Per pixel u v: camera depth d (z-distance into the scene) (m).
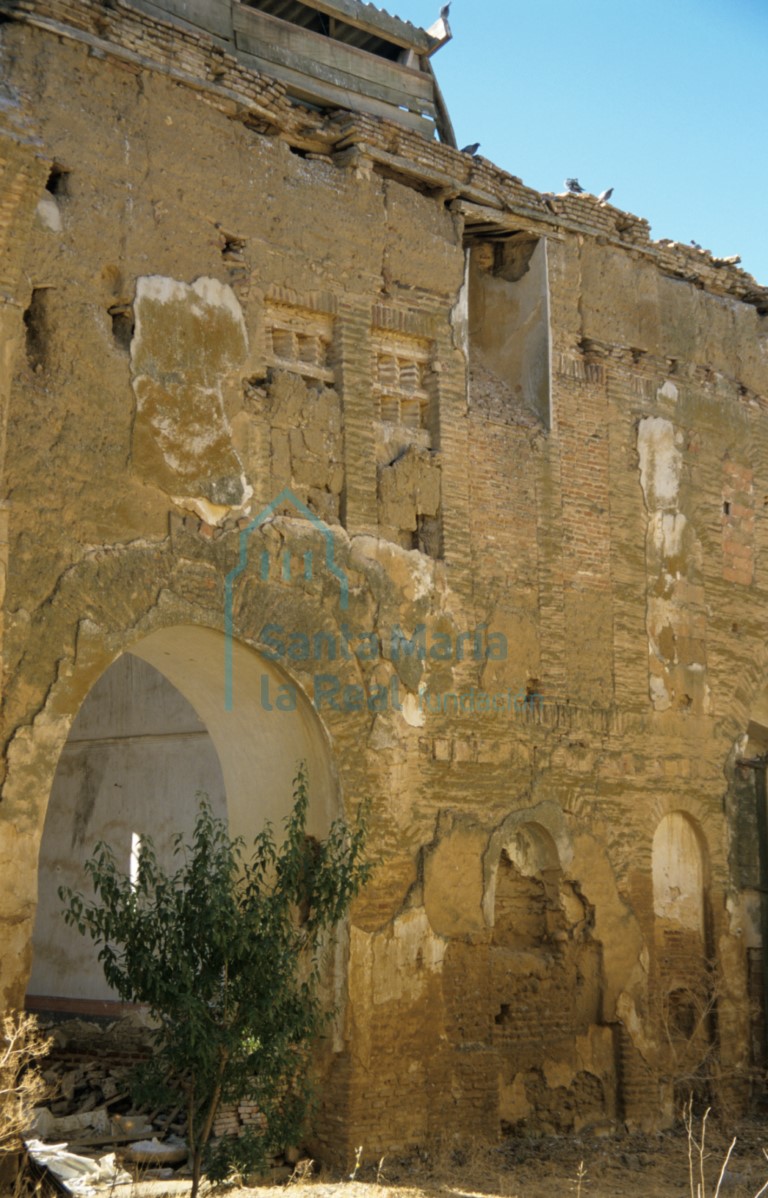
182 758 18.22
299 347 13.55
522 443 15.24
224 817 17.52
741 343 18.20
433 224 14.65
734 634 17.42
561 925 14.84
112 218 11.91
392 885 13.15
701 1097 16.06
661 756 16.16
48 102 11.55
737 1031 16.53
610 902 15.21
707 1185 12.88
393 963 13.02
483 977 13.80
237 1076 9.99
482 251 16.33
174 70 12.51
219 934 9.72
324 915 11.08
